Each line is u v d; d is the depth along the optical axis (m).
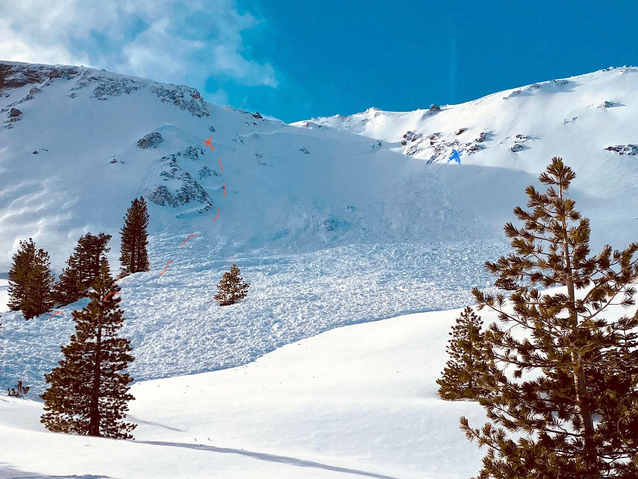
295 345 36.38
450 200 106.25
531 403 8.55
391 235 92.69
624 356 7.96
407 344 30.64
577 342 7.88
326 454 15.73
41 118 149.00
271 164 140.25
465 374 9.41
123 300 51.69
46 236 89.31
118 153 128.50
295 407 20.38
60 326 43.44
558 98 149.00
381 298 49.00
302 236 95.00
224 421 19.50
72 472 9.23
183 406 22.44
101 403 19.47
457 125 155.25
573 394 8.34
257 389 25.17
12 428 15.91
